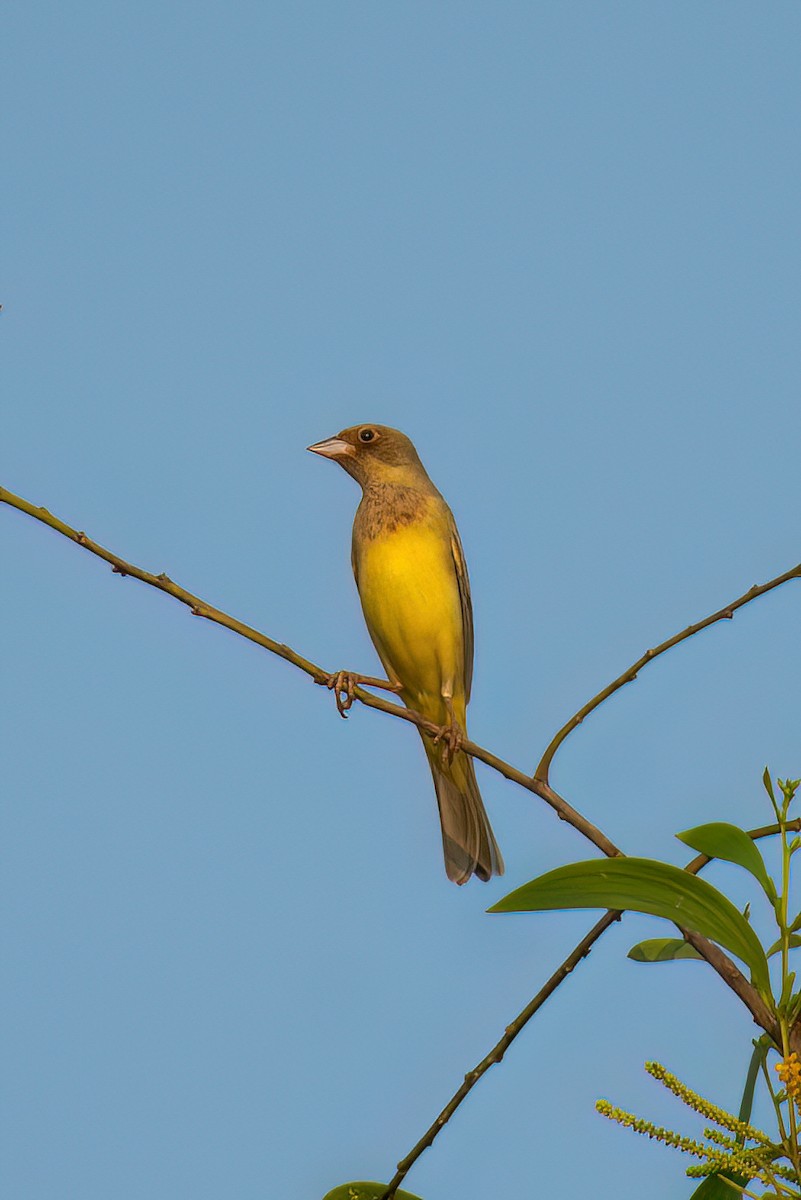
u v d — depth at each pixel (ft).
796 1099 17.21
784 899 17.42
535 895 17.60
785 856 17.52
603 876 17.34
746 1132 17.72
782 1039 17.61
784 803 17.60
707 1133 17.97
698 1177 18.58
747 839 17.33
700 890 17.24
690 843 17.53
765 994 17.83
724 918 17.48
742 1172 17.60
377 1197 22.53
